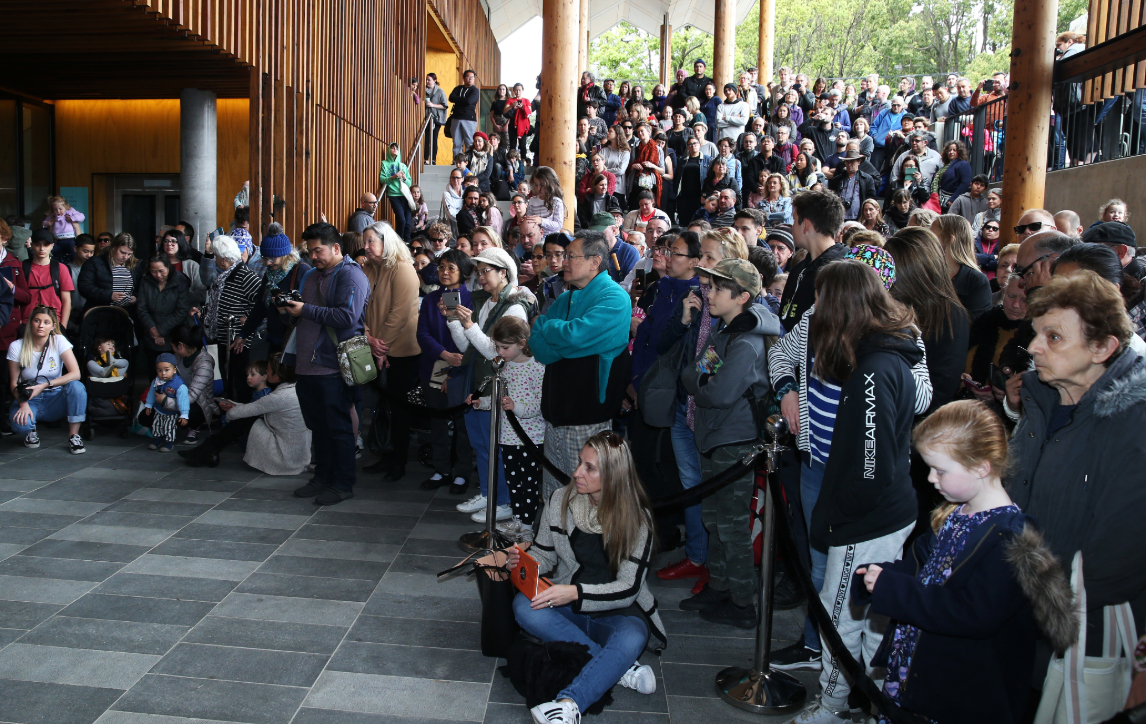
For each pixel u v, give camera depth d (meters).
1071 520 2.04
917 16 38.31
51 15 6.86
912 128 12.02
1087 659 1.99
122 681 2.92
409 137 13.97
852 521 2.46
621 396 3.79
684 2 28.02
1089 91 8.40
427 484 5.38
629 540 2.97
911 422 2.46
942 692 1.98
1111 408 1.98
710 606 3.64
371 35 11.77
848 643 2.59
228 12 7.61
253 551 4.19
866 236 3.22
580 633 2.96
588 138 12.23
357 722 2.71
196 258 8.42
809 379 2.88
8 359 5.92
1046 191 8.95
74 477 5.38
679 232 4.68
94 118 13.01
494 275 4.60
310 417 5.08
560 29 7.82
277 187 8.66
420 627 3.41
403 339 5.48
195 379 6.29
